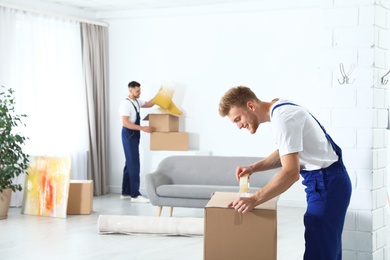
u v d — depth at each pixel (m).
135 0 8.73
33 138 8.48
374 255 4.43
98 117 9.57
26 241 6.02
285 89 8.57
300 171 3.53
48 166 7.59
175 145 8.91
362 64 4.38
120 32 9.70
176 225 6.32
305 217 3.43
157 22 9.41
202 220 6.37
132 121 8.88
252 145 8.85
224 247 3.32
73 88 9.19
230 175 7.62
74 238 6.18
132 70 9.63
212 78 9.06
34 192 7.62
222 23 8.96
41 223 7.01
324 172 3.43
